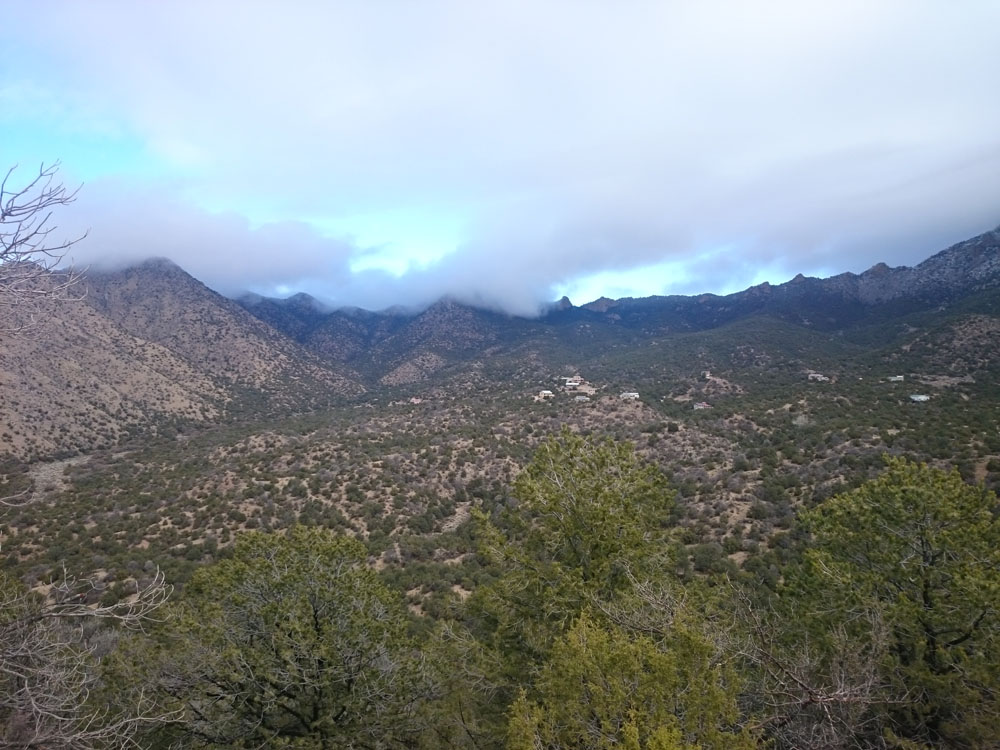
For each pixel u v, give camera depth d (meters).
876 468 32.16
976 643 8.98
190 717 9.95
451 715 11.02
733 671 6.55
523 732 6.18
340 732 10.55
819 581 11.32
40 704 4.94
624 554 10.69
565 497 11.45
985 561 9.42
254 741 10.44
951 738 8.61
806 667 7.72
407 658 11.51
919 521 10.52
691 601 8.91
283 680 10.18
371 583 12.36
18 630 5.08
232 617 11.18
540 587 10.90
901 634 9.67
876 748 8.05
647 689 5.95
